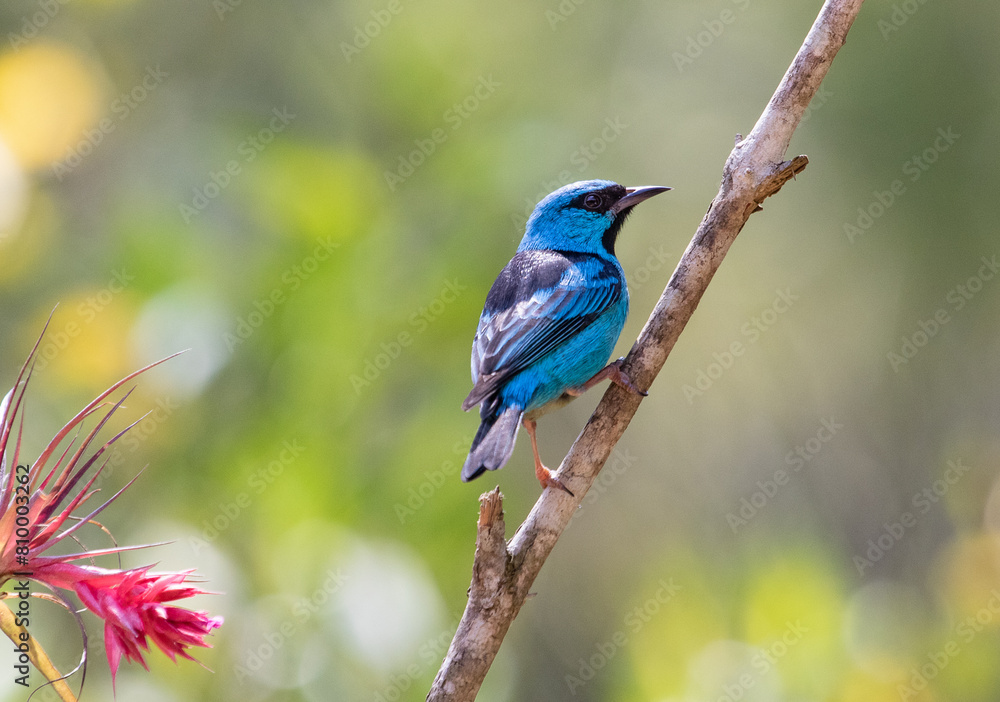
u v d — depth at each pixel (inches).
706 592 516.1
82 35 519.5
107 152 494.0
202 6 533.0
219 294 431.2
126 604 193.5
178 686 391.9
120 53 527.8
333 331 437.7
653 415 674.2
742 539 625.0
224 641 393.4
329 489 423.5
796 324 658.8
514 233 475.5
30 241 434.0
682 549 547.8
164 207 457.1
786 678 437.4
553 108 526.0
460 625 254.4
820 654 440.5
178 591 197.3
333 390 436.1
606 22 564.4
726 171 284.5
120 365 415.5
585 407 648.4
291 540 413.7
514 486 502.3
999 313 599.5
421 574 407.8
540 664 637.3
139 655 193.3
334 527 418.0
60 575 190.7
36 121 434.6
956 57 530.0
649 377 282.2
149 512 423.2
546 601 650.8
